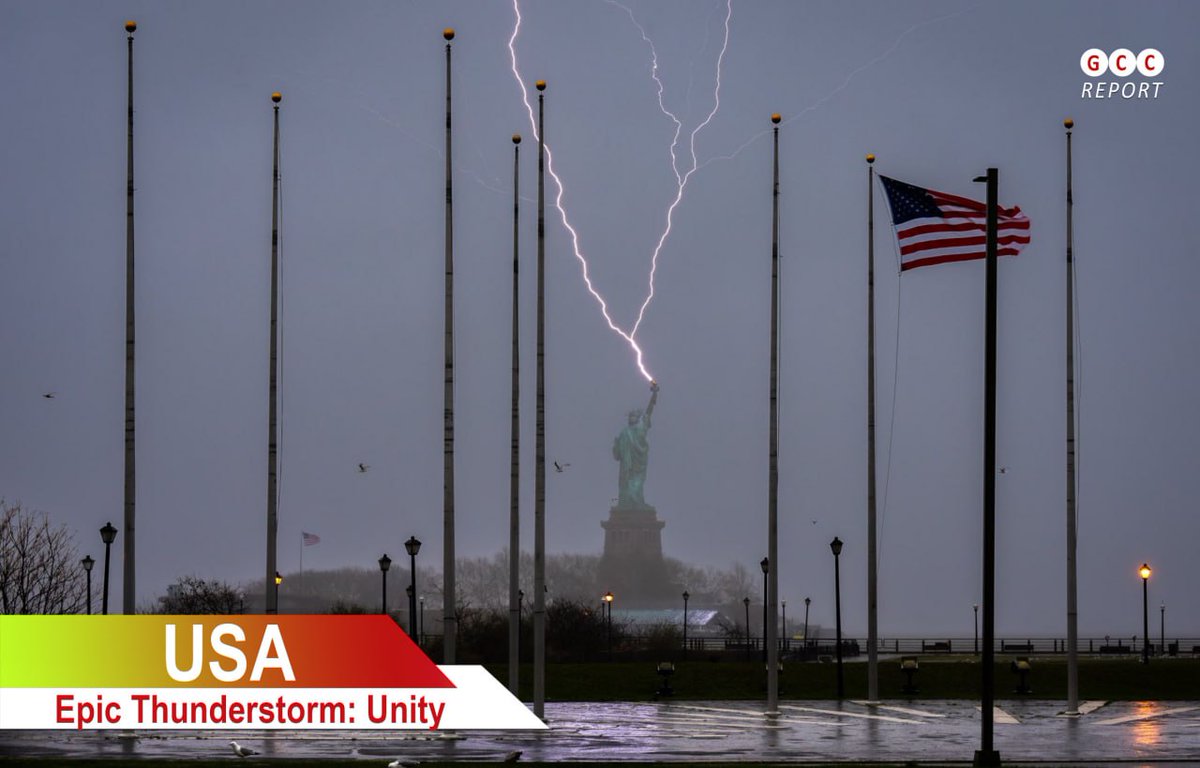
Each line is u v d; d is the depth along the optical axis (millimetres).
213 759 113188
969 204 149125
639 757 116938
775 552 162375
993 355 110375
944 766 110438
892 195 150250
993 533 109938
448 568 145375
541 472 153000
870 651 180125
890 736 137875
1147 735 138625
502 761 111438
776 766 108688
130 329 144875
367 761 111438
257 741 130875
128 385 144375
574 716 163375
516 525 162750
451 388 145750
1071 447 166125
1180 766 110250
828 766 109750
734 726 149500
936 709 175500
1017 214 149500
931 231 148875
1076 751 122438
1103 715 165375
